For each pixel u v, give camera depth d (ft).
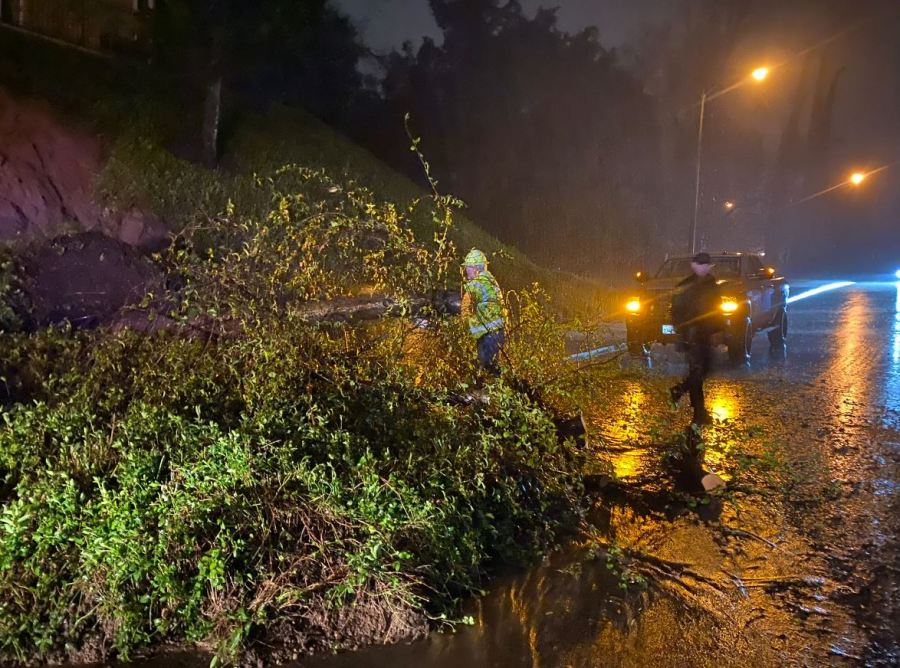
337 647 13.83
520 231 102.42
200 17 47.70
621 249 114.62
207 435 16.21
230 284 21.62
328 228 25.31
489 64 109.29
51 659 13.00
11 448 15.53
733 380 40.47
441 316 23.17
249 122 63.72
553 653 14.14
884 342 56.90
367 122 98.17
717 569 17.79
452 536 16.21
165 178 40.27
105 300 26.20
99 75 46.60
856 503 21.98
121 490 14.52
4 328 23.49
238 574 14.02
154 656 13.24
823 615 15.84
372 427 18.76
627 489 22.67
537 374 24.30
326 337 20.93
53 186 33.81
